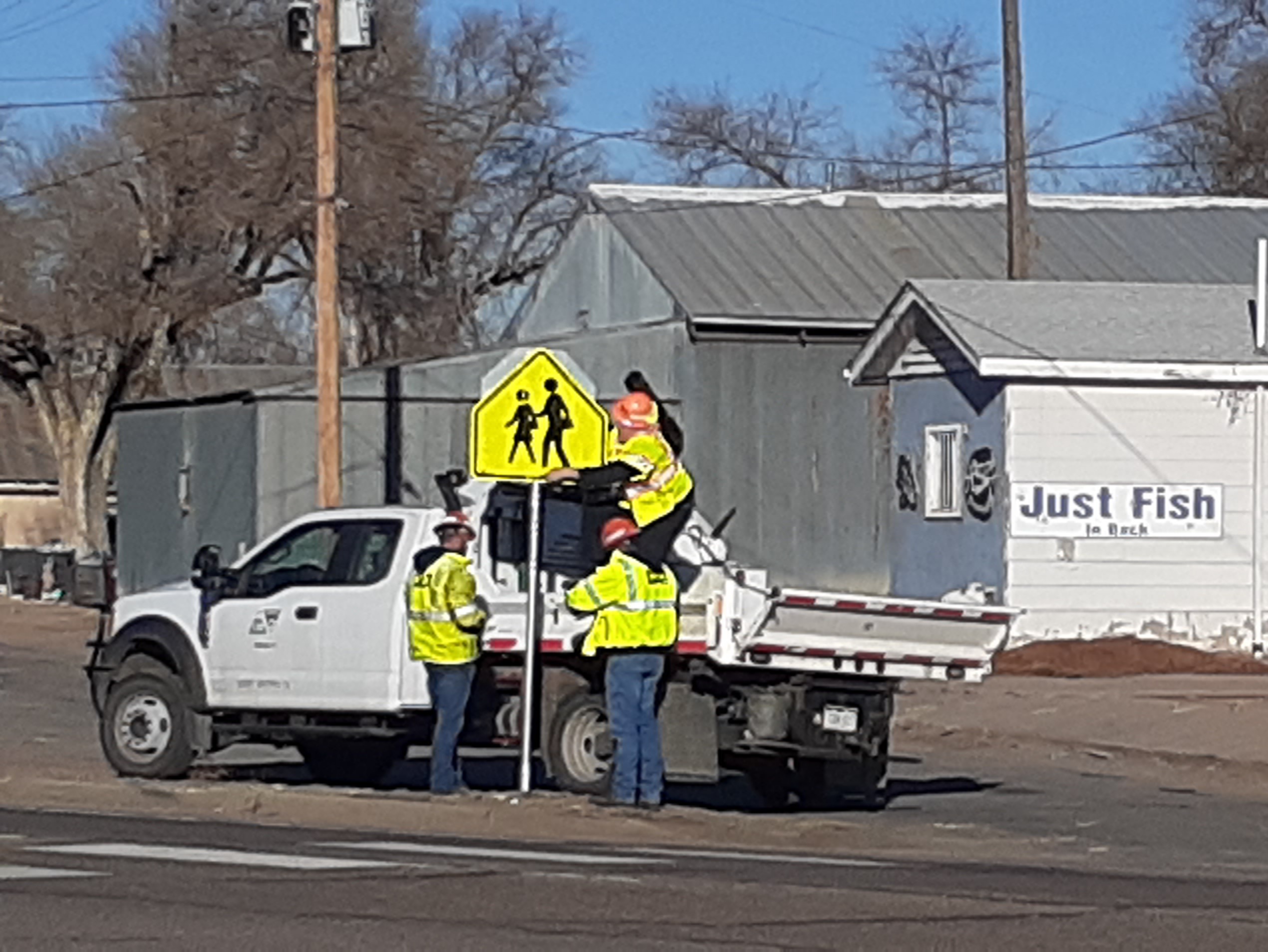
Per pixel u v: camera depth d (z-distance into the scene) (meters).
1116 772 19.91
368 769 18.08
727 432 37.09
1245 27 70.31
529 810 14.55
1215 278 41.59
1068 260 41.72
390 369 36.41
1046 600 28.08
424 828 14.58
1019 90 34.41
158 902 10.00
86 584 42.62
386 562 16.41
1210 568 28.44
